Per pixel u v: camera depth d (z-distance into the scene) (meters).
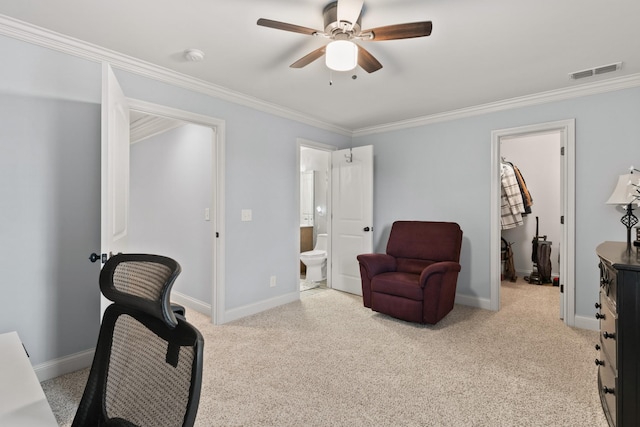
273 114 3.73
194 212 3.84
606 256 1.67
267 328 3.10
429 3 1.87
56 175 2.21
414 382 2.15
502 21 2.04
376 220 4.62
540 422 1.75
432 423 1.75
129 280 0.91
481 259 3.74
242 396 1.99
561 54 2.47
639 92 2.86
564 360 2.45
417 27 1.76
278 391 2.04
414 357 2.50
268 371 2.29
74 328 2.29
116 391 0.88
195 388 0.65
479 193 3.75
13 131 2.05
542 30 2.14
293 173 3.98
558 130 3.29
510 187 5.05
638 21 2.03
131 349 0.88
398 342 2.78
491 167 3.66
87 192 2.35
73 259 2.28
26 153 2.10
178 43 2.32
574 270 3.15
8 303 2.04
